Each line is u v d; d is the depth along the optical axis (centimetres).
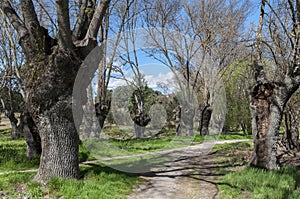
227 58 1642
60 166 570
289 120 1062
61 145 576
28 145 892
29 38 577
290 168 679
